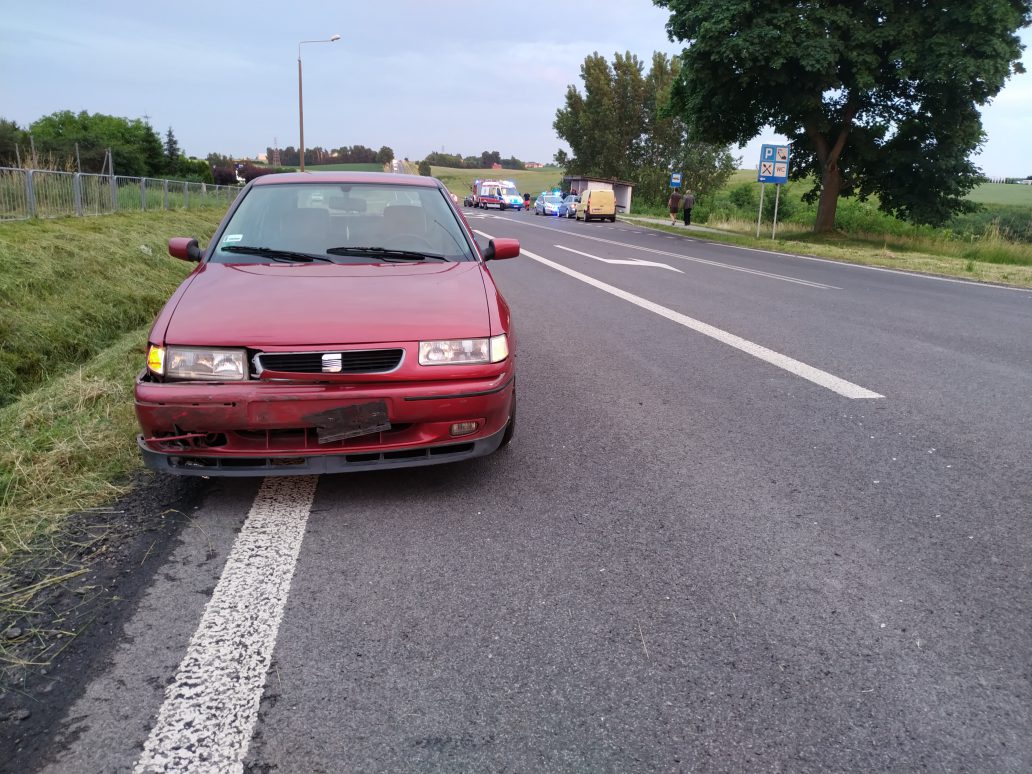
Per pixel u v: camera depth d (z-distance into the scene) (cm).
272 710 193
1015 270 1652
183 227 1623
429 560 275
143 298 901
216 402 293
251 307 322
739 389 533
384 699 198
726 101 2738
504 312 356
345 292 343
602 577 264
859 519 316
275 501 325
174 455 303
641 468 373
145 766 173
